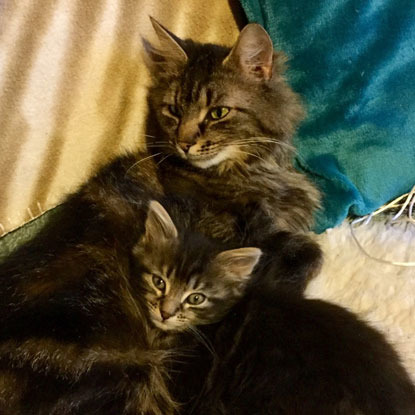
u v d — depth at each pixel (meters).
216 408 0.26
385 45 0.34
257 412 0.25
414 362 0.28
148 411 0.27
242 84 0.32
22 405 0.24
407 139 0.36
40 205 0.37
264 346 0.26
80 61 0.34
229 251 0.30
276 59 0.34
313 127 0.37
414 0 0.33
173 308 0.30
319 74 0.35
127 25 0.35
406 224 0.38
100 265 0.30
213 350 0.28
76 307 0.28
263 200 0.35
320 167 0.37
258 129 0.33
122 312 0.29
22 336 0.26
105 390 0.26
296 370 0.25
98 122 0.37
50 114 0.35
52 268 0.29
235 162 0.34
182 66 0.33
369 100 0.35
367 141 0.37
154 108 0.35
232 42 0.38
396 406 0.23
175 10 0.35
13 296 0.27
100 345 0.27
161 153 0.35
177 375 0.28
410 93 0.35
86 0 0.33
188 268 0.30
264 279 0.31
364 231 0.37
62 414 0.25
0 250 0.35
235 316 0.29
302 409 0.24
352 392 0.24
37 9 0.32
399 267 0.34
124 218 0.33
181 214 0.33
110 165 0.36
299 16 0.34
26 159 0.36
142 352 0.28
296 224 0.36
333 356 0.25
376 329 0.28
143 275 0.31
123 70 0.36
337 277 0.34
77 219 0.32
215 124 0.32
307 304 0.28
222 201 0.34
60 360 0.25
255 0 0.35
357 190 0.37
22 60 0.33
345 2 0.33
